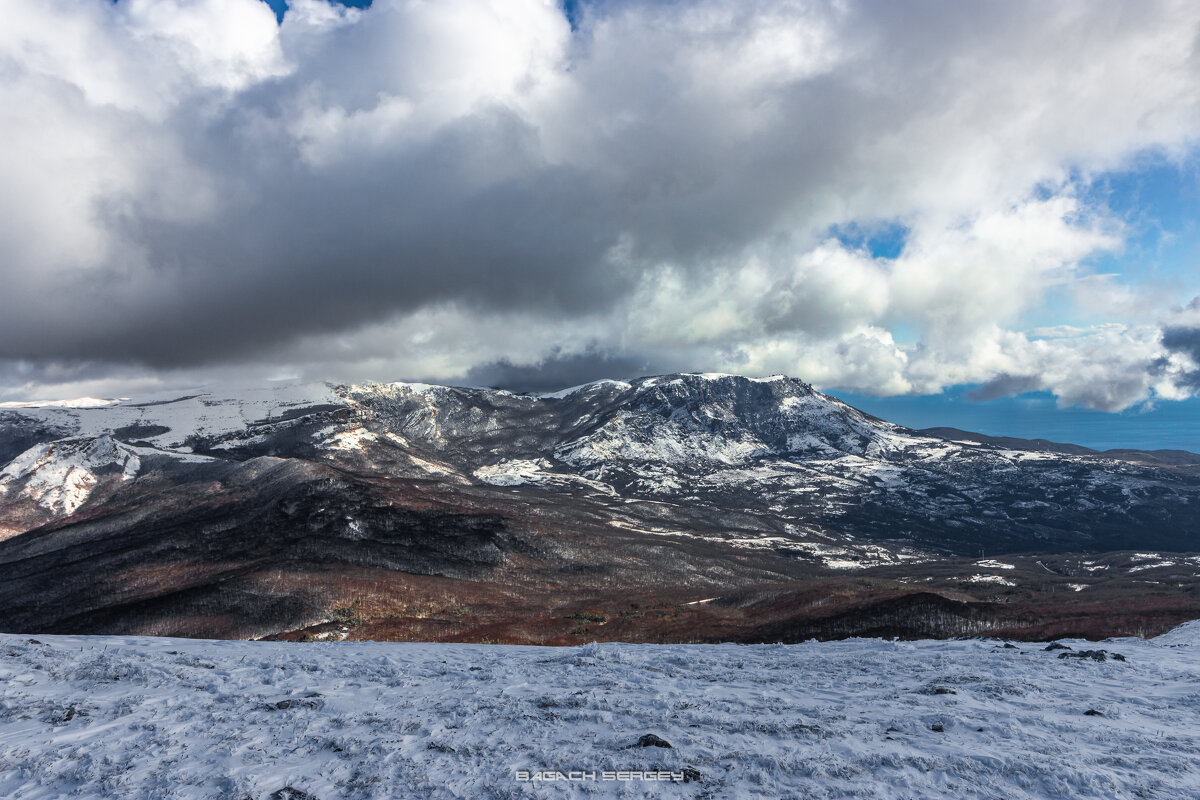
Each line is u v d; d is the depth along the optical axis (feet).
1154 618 306.96
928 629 325.83
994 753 47.75
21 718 57.52
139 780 45.39
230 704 62.18
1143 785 42.88
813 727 54.19
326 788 44.16
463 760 48.14
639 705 61.67
